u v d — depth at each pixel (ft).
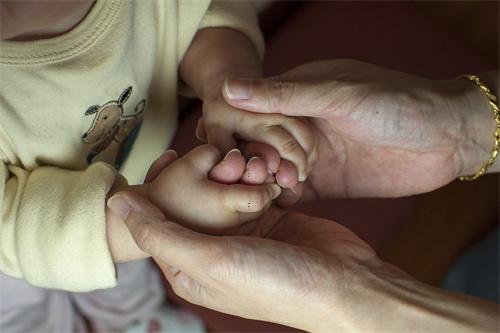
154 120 1.62
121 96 1.45
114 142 1.53
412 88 1.44
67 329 2.13
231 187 1.31
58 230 1.33
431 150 1.48
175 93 1.61
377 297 1.36
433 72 1.91
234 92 1.36
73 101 1.38
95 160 1.52
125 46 1.39
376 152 1.51
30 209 1.35
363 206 1.86
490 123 1.48
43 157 1.42
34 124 1.37
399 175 1.54
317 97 1.39
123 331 2.26
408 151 1.49
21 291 1.86
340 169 1.55
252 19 1.60
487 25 2.13
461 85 1.50
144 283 2.23
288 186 1.36
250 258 1.29
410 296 1.37
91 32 1.34
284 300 1.32
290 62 1.89
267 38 2.00
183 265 1.30
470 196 2.11
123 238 1.37
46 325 2.10
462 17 2.14
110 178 1.37
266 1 1.91
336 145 1.51
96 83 1.38
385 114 1.42
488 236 2.15
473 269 2.11
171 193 1.32
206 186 1.32
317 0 1.97
